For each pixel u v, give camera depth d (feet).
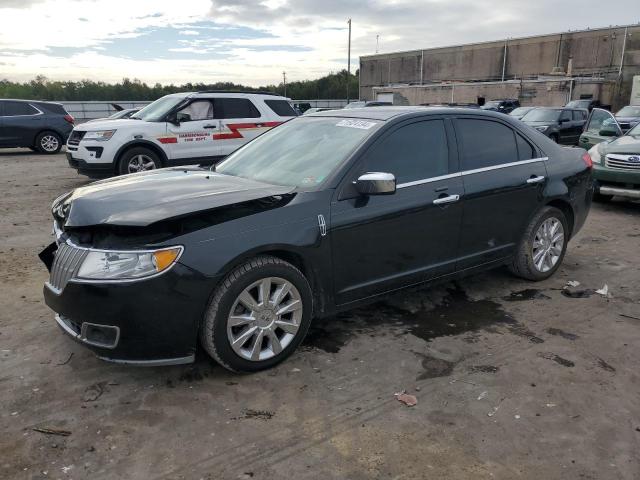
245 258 10.82
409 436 9.43
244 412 10.11
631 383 11.17
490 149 15.30
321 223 11.75
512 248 16.06
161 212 10.31
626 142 28.60
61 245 11.01
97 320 10.07
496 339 13.16
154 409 10.21
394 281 13.37
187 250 10.19
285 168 13.47
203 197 11.21
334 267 12.19
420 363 11.97
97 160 33.12
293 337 11.80
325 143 13.65
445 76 207.92
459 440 9.32
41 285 16.69
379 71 234.58
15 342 12.85
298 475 8.48
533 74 179.01
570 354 12.39
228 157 15.85
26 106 58.08
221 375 11.42
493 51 188.96
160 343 10.28
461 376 11.42
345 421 9.86
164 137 34.27
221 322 10.68
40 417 9.94
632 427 9.70
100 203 10.85
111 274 9.97
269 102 38.19
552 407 10.30
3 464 8.70
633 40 149.89
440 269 14.29
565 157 17.38
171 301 10.12
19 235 22.74
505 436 9.43
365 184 11.68
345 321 14.16
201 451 9.04
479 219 14.79
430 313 14.73
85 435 9.44
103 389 10.88
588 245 21.70
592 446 9.17
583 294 16.14
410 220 13.21
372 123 13.62
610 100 146.20
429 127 14.07
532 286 16.80
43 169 45.65
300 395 10.68
